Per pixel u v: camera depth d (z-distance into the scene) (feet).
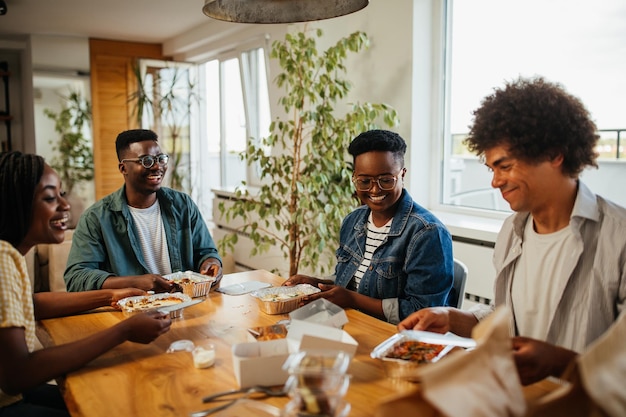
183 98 17.75
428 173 9.96
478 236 8.07
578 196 3.80
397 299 5.62
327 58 9.66
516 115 3.61
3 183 4.15
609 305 3.71
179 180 17.60
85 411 3.49
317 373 3.03
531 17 8.32
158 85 17.51
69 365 3.97
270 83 13.38
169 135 17.78
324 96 9.78
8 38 18.08
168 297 5.63
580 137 3.61
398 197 6.03
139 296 5.68
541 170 3.71
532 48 8.36
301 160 10.27
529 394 3.56
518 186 3.79
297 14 5.85
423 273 5.54
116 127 18.58
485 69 9.05
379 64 10.12
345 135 9.32
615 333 2.47
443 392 2.12
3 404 4.24
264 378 3.75
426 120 9.75
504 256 4.51
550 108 3.57
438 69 9.58
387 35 9.86
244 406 3.51
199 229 7.73
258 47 14.48
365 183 5.80
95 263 6.76
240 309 5.77
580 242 3.76
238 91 16.21
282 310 5.54
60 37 17.63
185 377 4.00
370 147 5.74
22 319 3.91
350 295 5.67
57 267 10.62
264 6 5.82
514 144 3.64
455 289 6.02
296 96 9.78
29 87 18.24
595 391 2.32
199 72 18.53
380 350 4.11
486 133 3.78
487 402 2.23
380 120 10.09
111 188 18.61
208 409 3.49
